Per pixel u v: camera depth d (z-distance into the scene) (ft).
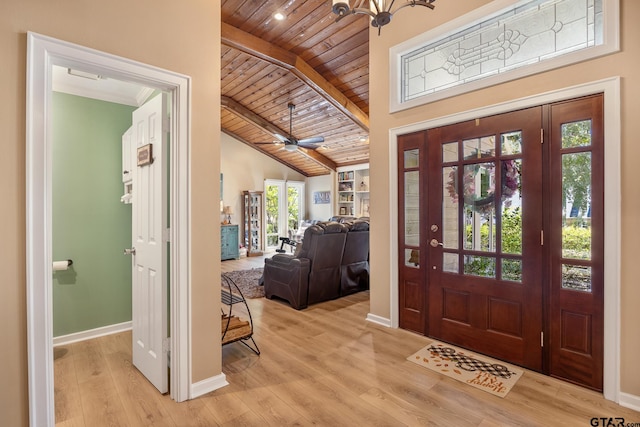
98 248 10.21
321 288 13.83
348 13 5.75
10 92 4.82
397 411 6.44
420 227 10.33
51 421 5.16
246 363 8.45
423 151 10.18
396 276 10.90
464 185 9.26
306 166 31.81
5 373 4.83
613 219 6.73
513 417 6.23
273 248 31.27
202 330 7.01
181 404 6.64
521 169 8.16
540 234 7.86
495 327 8.68
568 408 6.50
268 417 6.25
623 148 6.64
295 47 15.10
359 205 29.04
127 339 10.01
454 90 9.29
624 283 6.63
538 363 7.91
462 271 9.33
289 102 20.92
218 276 7.29
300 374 7.89
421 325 10.33
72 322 9.80
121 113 10.64
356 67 16.20
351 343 9.72
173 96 6.61
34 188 4.99
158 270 7.03
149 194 7.43
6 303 4.83
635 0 6.53
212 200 7.13
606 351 6.84
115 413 6.33
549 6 8.05
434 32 9.71
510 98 8.29
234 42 13.53
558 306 7.59
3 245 4.79
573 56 7.24
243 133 27.71
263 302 14.10
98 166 10.21
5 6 4.79
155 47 6.25
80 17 5.42
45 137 5.08
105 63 5.65
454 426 5.98
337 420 6.17
